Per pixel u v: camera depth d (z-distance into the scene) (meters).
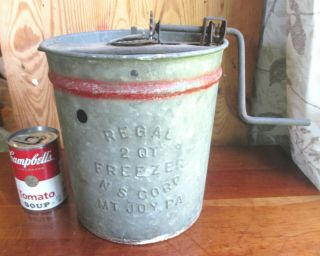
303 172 0.84
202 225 0.69
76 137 0.58
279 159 0.93
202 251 0.62
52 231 0.68
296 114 0.75
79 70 0.51
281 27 0.82
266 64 0.88
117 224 0.62
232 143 1.01
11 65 0.89
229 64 0.91
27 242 0.65
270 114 0.92
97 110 0.53
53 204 0.74
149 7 0.86
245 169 0.88
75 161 0.61
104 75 0.50
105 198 0.60
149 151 0.55
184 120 0.55
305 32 0.67
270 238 0.65
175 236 0.65
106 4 0.85
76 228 0.69
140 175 0.57
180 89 0.52
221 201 0.76
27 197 0.72
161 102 0.52
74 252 0.62
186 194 0.63
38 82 0.91
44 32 0.86
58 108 0.60
